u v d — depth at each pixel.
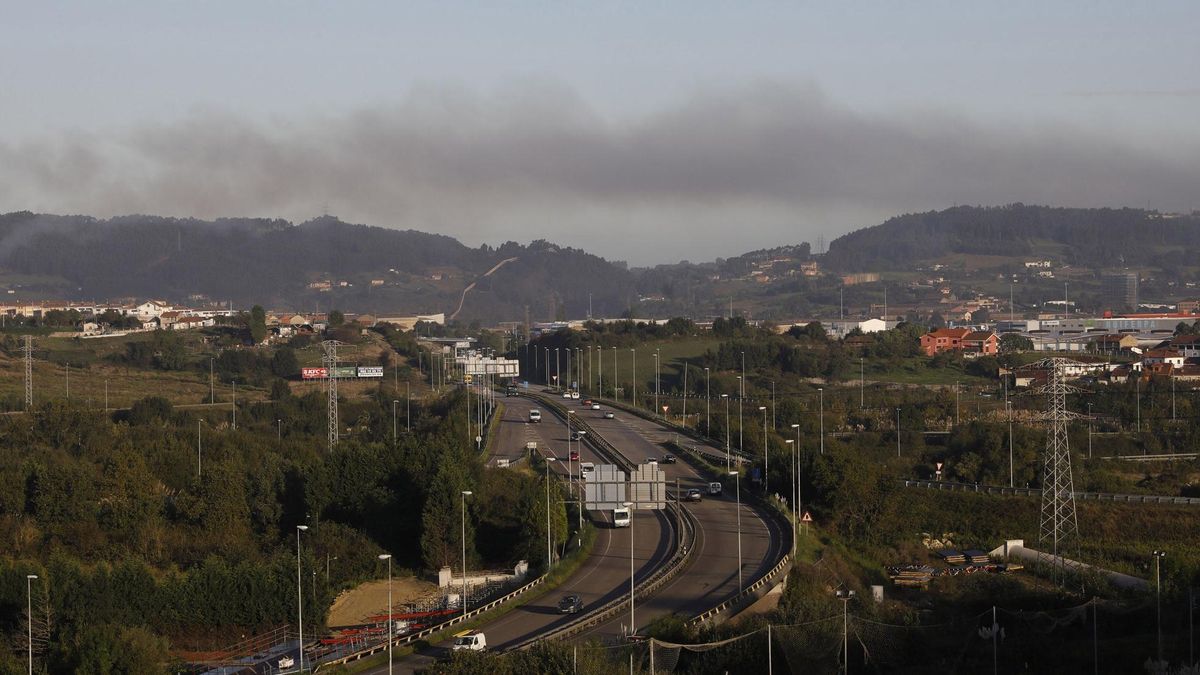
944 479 160.88
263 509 127.25
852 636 81.62
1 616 92.50
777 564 96.62
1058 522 121.88
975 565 114.56
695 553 103.81
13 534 119.62
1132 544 122.62
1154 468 164.25
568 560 100.31
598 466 91.44
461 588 104.31
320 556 110.38
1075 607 92.06
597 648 70.19
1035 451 162.62
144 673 79.19
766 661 75.31
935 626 87.69
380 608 100.94
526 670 67.19
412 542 118.62
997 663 80.69
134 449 151.00
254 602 94.38
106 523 122.69
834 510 122.44
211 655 89.38
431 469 126.38
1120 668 79.88
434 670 66.81
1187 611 92.38
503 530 118.25
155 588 95.62
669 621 78.94
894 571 110.56
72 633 85.19
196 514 125.25
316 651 86.19
